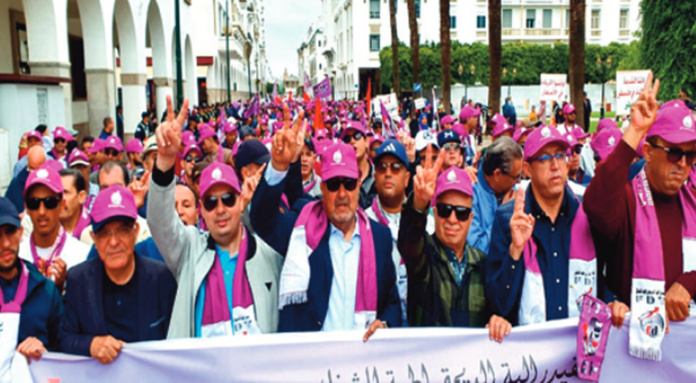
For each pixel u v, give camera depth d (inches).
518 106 2005.4
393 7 1412.4
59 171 194.4
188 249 136.2
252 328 134.5
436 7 2251.5
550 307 130.6
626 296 127.8
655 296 121.5
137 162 345.7
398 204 174.9
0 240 121.8
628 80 458.0
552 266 131.1
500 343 129.4
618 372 127.4
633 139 118.0
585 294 124.6
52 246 166.9
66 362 125.5
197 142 328.8
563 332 128.8
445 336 129.6
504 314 129.0
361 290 134.2
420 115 792.3
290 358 128.5
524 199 136.0
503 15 2377.0
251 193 153.7
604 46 2135.8
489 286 130.1
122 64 808.3
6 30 688.4
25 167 268.2
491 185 187.3
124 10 773.3
